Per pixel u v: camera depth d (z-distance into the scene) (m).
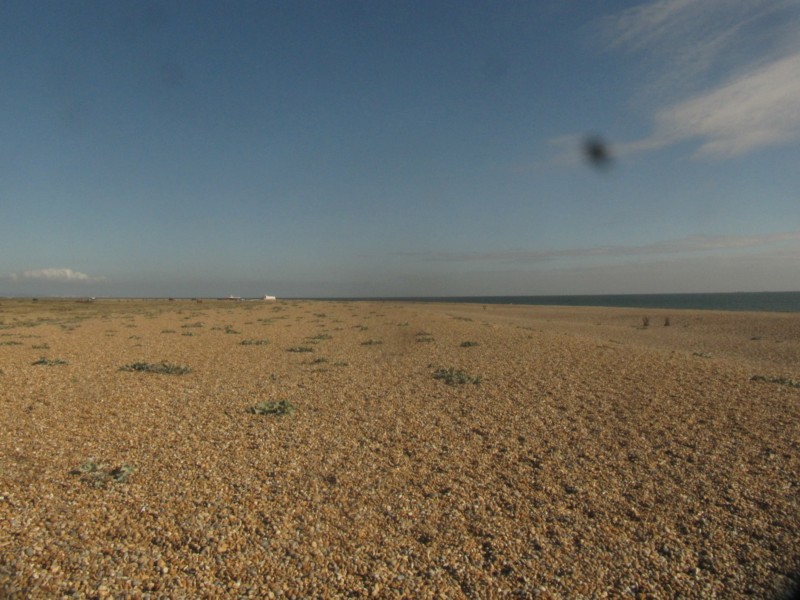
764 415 9.78
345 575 4.68
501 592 4.47
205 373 14.13
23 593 4.24
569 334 26.39
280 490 6.37
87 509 5.71
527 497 6.29
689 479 6.80
